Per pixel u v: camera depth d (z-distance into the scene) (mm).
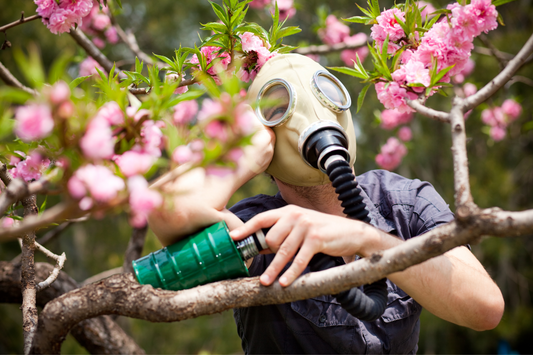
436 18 1237
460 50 1125
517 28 7039
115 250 7438
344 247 934
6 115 627
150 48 6219
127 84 1073
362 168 6566
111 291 897
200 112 643
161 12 6223
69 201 615
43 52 5500
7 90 565
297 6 3039
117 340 2100
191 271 957
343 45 2799
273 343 1234
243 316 1296
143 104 749
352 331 1176
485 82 5906
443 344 8070
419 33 1213
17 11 5066
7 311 5559
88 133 610
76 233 7000
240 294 886
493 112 3826
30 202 1153
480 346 7645
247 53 1352
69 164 627
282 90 1149
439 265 997
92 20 2803
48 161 1003
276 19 1405
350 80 6004
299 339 1183
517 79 3172
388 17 1236
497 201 6695
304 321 1188
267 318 1216
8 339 5418
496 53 2268
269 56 1299
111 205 628
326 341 1180
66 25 1345
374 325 1209
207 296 886
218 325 7891
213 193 1017
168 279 953
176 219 982
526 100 5945
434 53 1128
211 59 1395
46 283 1158
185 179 1017
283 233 936
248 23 1369
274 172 1210
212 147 648
